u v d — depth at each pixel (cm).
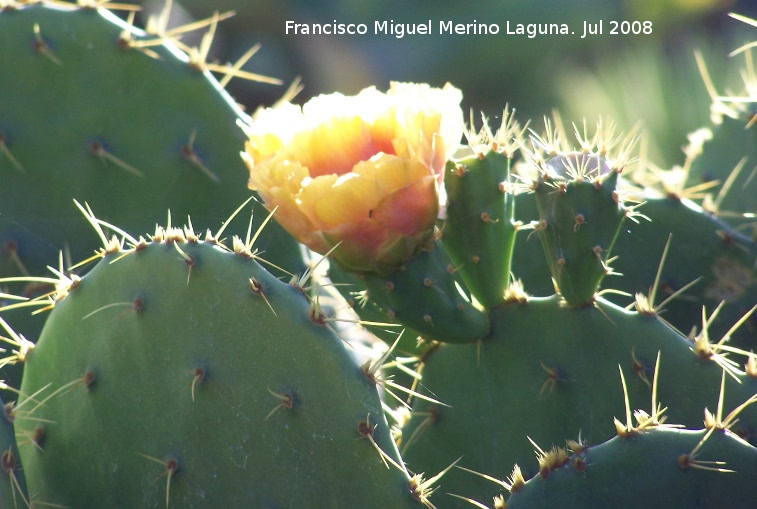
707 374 108
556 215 108
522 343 109
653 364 109
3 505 102
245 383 104
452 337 108
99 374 105
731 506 103
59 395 106
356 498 103
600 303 109
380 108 105
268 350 104
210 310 104
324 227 104
